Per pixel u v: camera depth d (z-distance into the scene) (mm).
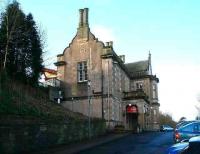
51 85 48656
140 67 66750
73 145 28188
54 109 33344
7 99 25359
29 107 27469
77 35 50312
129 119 56250
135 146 26953
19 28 35250
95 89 47250
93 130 36406
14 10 35312
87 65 48625
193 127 22797
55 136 27281
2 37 34250
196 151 7574
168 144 27766
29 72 35625
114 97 47625
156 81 69812
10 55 34250
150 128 62969
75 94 48594
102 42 48406
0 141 20328
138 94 54156
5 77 28188
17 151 21906
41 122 25250
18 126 22297
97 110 46500
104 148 26000
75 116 34812
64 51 50719
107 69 47281
